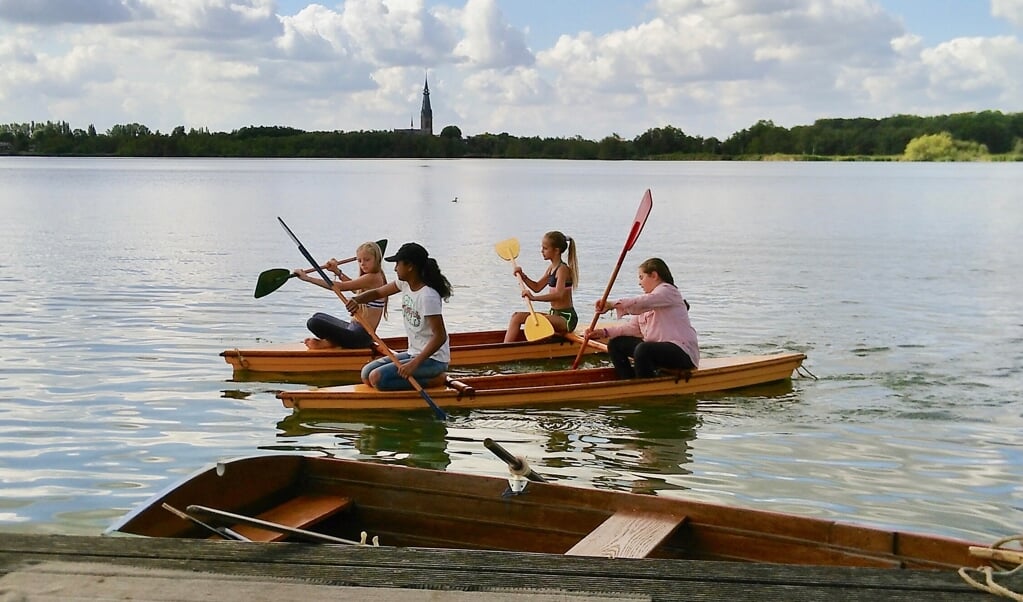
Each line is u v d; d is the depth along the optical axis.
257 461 4.93
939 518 5.82
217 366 9.79
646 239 25.58
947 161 131.38
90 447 7.05
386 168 114.44
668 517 4.45
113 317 12.45
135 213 33.28
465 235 25.92
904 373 9.68
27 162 129.00
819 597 3.10
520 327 10.87
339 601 3.05
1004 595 3.10
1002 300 14.59
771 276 17.55
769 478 6.58
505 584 3.18
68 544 3.46
